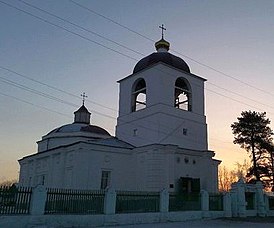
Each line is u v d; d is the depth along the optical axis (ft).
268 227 68.54
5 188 54.49
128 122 119.96
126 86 126.11
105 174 101.30
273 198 105.70
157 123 107.14
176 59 122.11
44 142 141.38
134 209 69.56
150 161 100.32
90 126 143.23
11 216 52.95
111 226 62.39
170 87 113.91
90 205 63.36
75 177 96.12
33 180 124.98
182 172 104.22
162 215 72.90
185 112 115.44
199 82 124.57
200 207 83.10
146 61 120.98
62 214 58.54
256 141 139.85
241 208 92.58
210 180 108.17
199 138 116.57
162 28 131.03
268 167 139.64
